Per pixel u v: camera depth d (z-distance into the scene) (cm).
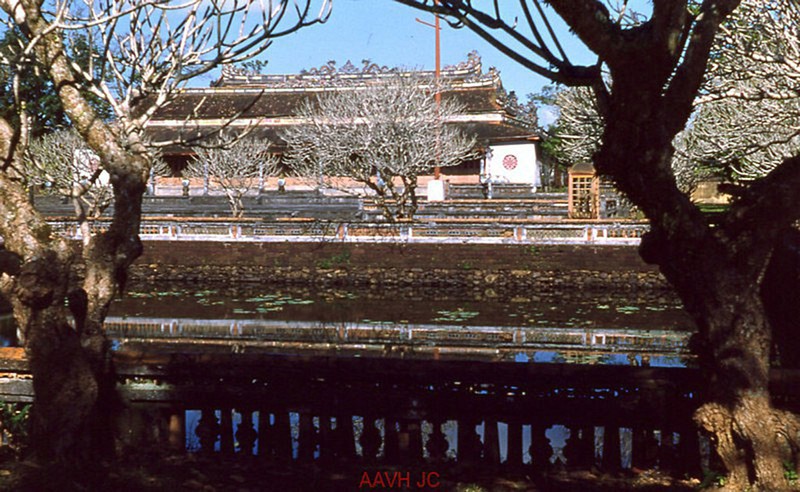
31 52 546
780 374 512
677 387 564
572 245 2655
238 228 2873
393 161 2925
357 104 3173
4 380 595
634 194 480
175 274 2872
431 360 600
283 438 602
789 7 1270
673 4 436
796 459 452
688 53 461
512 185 4169
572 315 2108
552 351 1546
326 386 602
